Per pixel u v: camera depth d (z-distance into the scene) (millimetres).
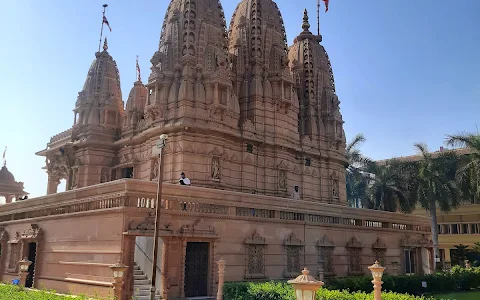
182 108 37375
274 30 46562
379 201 58500
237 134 39781
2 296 17531
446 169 56875
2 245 37406
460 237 73188
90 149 47594
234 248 28688
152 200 25859
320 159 48938
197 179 36469
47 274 30328
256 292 21531
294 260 32219
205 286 27172
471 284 38688
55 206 31328
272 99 44094
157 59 39344
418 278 35281
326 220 35625
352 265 36500
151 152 40094
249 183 40531
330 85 54281
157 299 24938
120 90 51938
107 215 25766
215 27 41344
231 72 43062
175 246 25844
